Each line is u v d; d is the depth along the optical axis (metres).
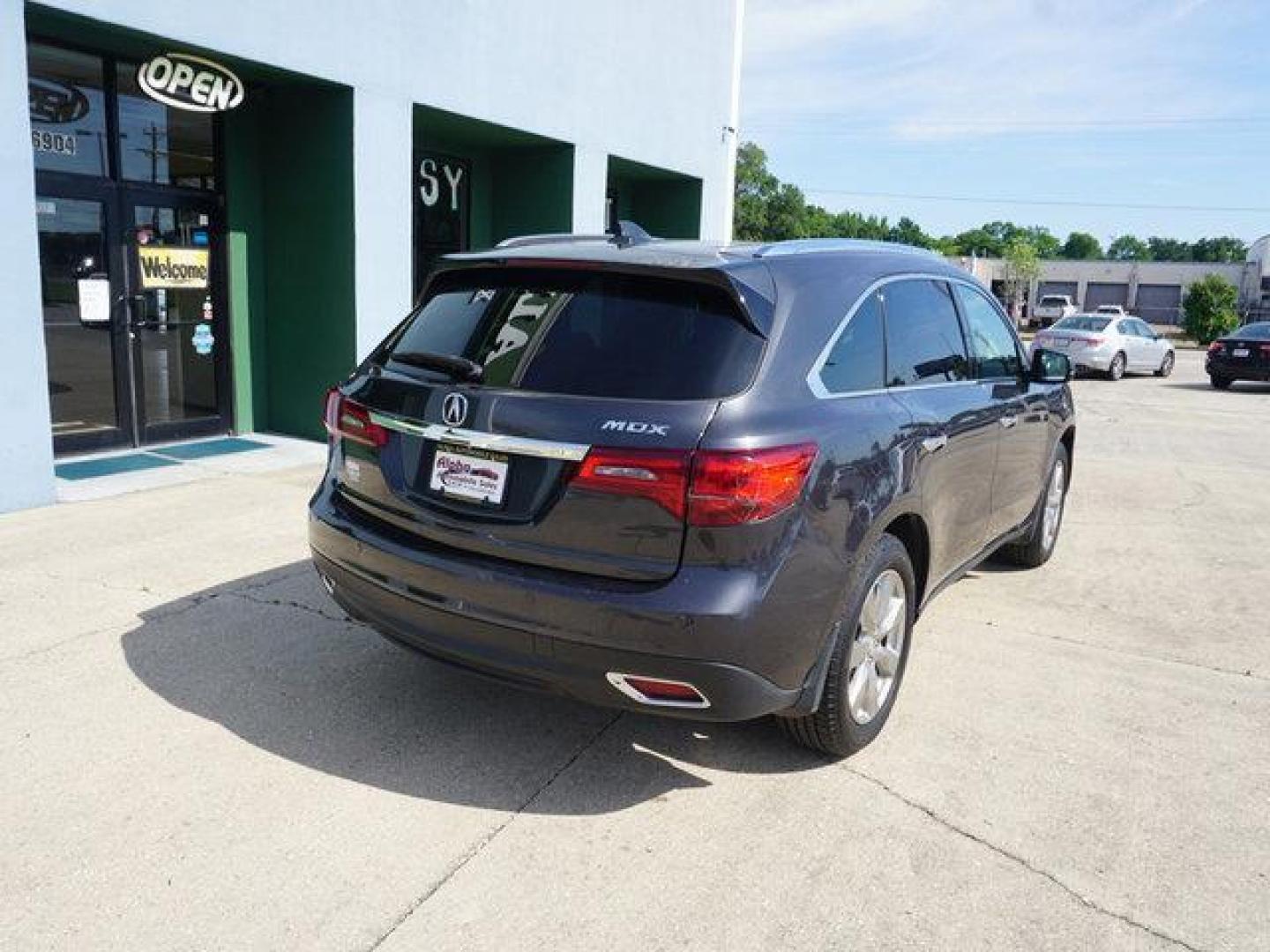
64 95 7.16
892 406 3.43
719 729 3.61
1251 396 18.38
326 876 2.66
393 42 8.39
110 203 7.60
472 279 3.41
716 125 14.18
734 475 2.67
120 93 7.53
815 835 2.95
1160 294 61.91
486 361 3.07
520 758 3.34
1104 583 5.61
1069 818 3.08
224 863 2.69
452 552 3.00
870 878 2.75
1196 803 3.20
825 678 3.09
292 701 3.66
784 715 3.10
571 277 3.15
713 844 2.89
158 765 3.18
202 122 8.19
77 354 7.56
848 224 102.31
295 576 4.98
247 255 8.67
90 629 4.23
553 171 11.29
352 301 8.39
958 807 3.12
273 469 7.48
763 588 2.74
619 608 2.70
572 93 10.88
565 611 2.76
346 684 3.82
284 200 8.59
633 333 2.95
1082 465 9.70
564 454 2.78
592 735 3.52
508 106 9.90
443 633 3.01
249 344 8.82
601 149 11.58
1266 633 4.83
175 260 8.16
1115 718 3.81
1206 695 4.05
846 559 3.03
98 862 2.67
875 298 3.57
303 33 7.59
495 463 2.92
